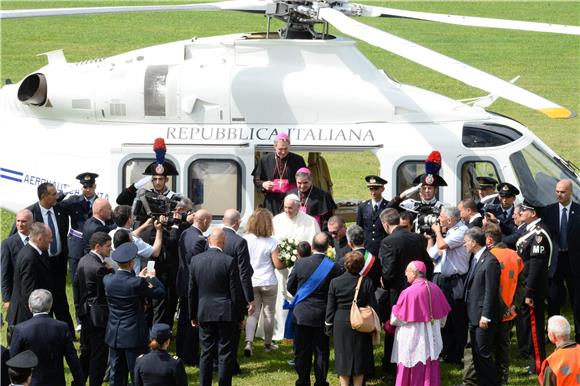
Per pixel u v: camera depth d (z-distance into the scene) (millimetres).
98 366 27016
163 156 31078
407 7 103125
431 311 26344
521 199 32906
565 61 85312
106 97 34688
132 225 30266
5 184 35906
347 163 59156
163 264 30109
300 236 31078
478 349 27047
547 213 31406
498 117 34688
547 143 62750
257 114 33844
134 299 25875
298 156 33125
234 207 33531
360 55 35094
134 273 26500
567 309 35062
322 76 34219
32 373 23453
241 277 27688
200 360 27250
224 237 27156
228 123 33906
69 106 35156
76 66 36188
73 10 32344
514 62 84562
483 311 26688
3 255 29016
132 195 31781
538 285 29031
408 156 33156
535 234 29125
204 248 29047
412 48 29781
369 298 26547
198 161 33406
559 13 100625
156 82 34281
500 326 27531
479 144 33469
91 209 32438
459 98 74125
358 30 30781
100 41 88438
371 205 32000
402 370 26656
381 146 33281
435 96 35031
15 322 27641
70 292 36594
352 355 26719
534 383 28734
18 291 27625
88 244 29641
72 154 34969
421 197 31031
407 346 26422
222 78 33969
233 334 26891
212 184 33469
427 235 30188
